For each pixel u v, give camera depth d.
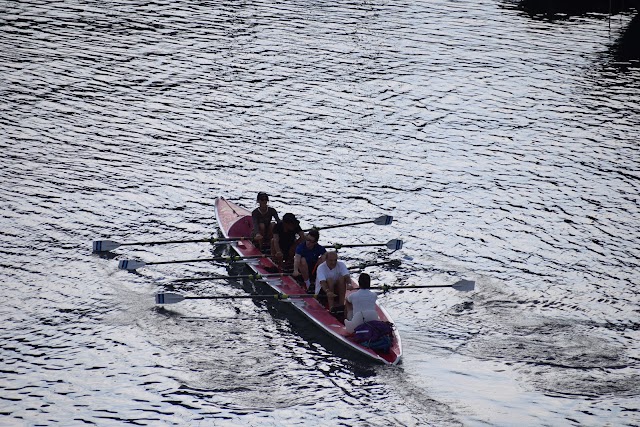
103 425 61.00
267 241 83.56
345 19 159.25
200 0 167.12
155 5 162.12
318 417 62.12
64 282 79.38
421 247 87.50
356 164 105.44
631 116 120.12
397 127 115.94
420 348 70.88
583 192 98.94
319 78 131.25
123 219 90.94
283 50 141.88
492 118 119.12
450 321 75.00
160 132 112.00
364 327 69.06
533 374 67.31
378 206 95.50
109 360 68.44
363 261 84.75
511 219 92.81
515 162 106.44
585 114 120.69
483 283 80.88
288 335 72.31
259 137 111.81
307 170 103.56
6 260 82.25
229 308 76.56
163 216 91.94
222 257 80.06
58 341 70.69
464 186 100.38
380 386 65.75
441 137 113.25
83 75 128.12
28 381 65.50
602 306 76.88
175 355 69.31
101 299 77.00
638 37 152.38
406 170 104.06
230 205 92.31
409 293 79.44
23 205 92.44
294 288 76.81
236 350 70.12
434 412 62.53
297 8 164.75
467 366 68.44
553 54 143.75
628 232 90.06
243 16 158.38
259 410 62.81
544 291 79.44
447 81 131.62
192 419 61.78
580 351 70.25
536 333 72.94
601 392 65.06
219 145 109.25
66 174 99.81
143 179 99.75
